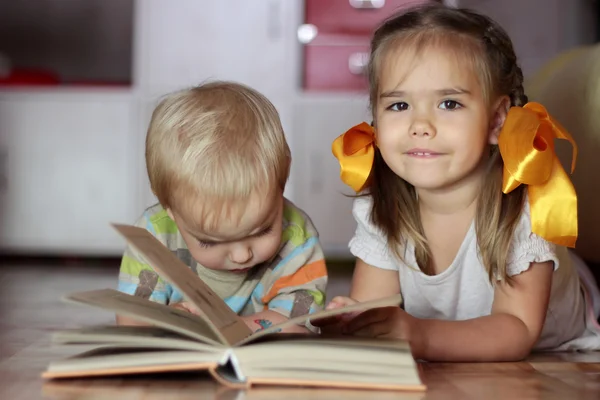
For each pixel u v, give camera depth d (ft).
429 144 3.52
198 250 3.40
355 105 10.39
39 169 10.69
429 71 3.55
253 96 3.58
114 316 5.31
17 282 7.78
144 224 3.84
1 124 10.70
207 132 3.33
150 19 10.67
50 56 12.40
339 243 10.46
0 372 3.09
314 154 10.46
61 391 2.71
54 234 10.71
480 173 3.76
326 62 10.66
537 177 3.57
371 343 2.85
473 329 3.51
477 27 3.66
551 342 4.38
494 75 3.68
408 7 3.97
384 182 3.98
